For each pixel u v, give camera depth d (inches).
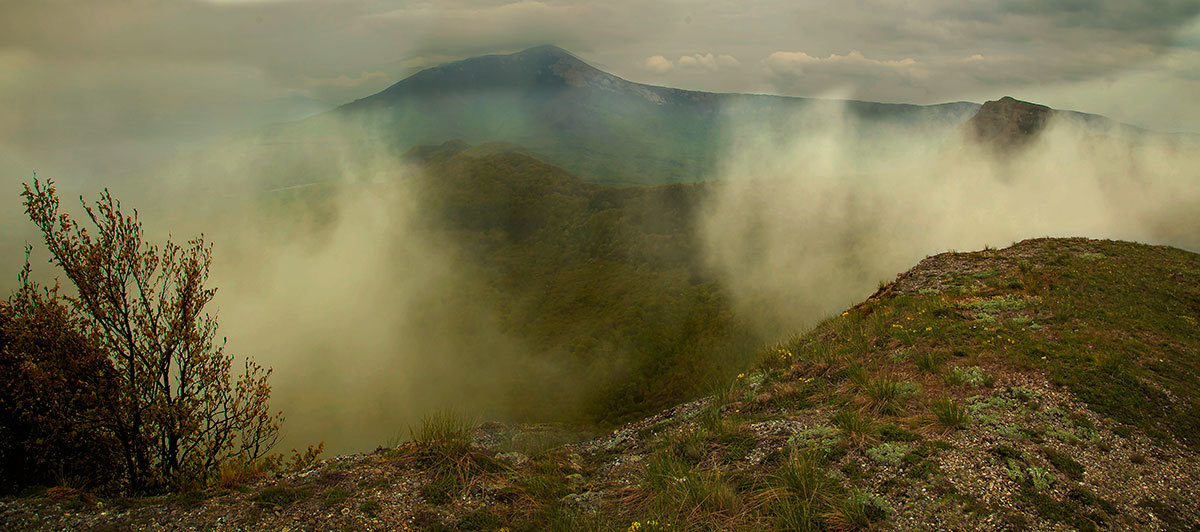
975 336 404.5
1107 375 322.7
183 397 299.7
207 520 229.9
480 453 302.4
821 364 402.3
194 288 303.3
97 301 284.0
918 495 234.5
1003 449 257.0
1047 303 461.4
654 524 228.7
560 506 261.9
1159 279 528.1
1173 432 274.7
